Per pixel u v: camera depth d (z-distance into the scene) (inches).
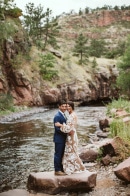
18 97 1701.5
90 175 300.4
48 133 689.6
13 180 344.8
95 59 2763.3
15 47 1807.3
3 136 649.6
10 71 1710.1
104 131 655.8
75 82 2119.8
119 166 316.5
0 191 309.9
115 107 1028.5
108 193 280.5
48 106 1769.2
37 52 2103.8
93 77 2503.7
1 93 1396.4
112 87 2615.7
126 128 506.3
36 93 1771.7
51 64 1940.2
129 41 1942.7
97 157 410.6
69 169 305.1
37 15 2578.7
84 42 2743.6
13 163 419.2
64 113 309.7
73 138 306.7
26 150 502.0
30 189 304.2
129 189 287.3
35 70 1886.1
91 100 2352.4
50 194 287.7
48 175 304.8
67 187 291.7
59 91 1916.8
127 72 1905.8
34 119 1020.5
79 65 2534.5
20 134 676.7
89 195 280.2
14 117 1068.5
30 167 397.4
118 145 395.2
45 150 500.1
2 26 1310.3
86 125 813.2
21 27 1995.6
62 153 307.9
